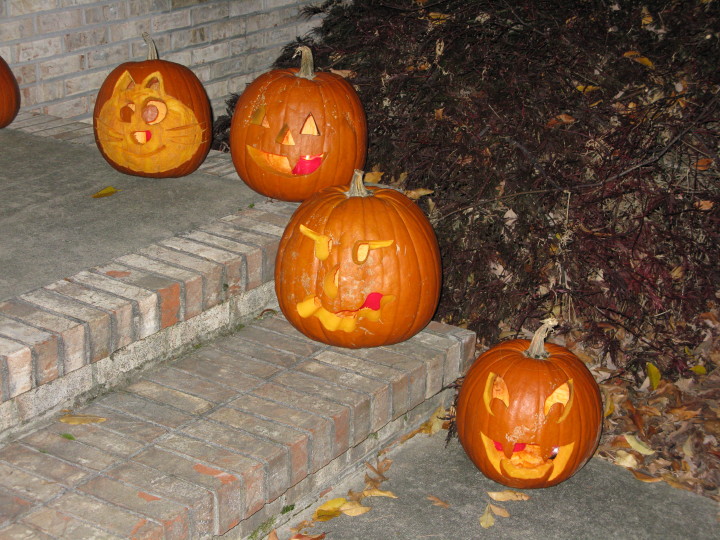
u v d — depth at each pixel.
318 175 2.81
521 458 2.55
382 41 3.32
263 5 4.01
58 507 2.18
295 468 2.37
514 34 3.25
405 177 3.19
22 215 2.74
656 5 3.32
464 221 3.07
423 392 2.65
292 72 2.88
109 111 2.86
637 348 3.01
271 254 2.72
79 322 2.37
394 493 2.55
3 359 2.26
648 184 3.07
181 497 2.21
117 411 2.42
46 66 3.36
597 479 2.63
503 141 3.08
